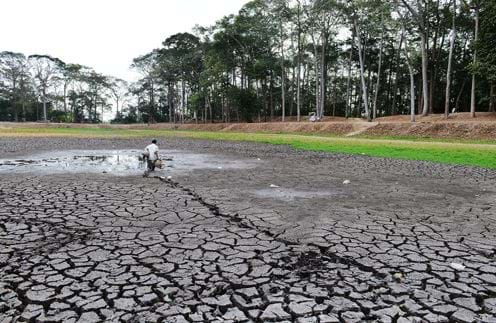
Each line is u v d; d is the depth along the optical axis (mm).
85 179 10102
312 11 40438
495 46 27875
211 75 53531
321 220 6020
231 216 6230
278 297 3412
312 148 22234
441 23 41469
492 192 8695
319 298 3400
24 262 4156
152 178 10477
